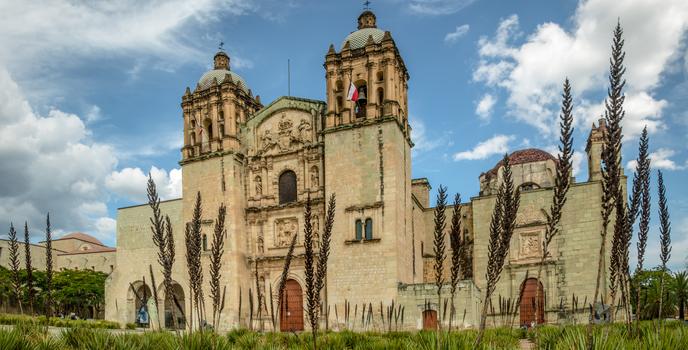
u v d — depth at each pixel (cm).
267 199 5744
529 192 5256
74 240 10125
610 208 848
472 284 4506
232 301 5344
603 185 854
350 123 5266
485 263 5275
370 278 4881
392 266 4819
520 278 5056
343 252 5044
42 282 6169
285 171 5762
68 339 1706
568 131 880
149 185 1302
